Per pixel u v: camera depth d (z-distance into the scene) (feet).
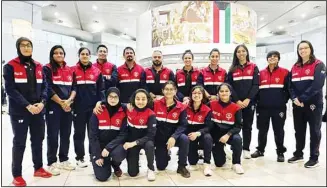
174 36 24.63
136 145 8.96
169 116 9.73
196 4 23.94
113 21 36.01
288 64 39.55
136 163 9.11
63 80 9.55
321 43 33.99
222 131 10.38
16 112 8.01
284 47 44.21
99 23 37.11
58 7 30.45
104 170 8.63
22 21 27.02
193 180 8.84
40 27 30.40
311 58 10.41
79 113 10.07
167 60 24.93
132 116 9.23
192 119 10.28
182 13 24.34
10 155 11.54
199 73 11.97
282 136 11.30
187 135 9.82
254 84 11.20
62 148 9.82
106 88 11.25
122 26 38.70
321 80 10.02
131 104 9.30
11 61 7.97
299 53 10.59
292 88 10.92
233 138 9.88
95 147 8.76
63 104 9.29
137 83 11.34
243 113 11.62
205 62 23.66
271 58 11.20
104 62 11.55
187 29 24.06
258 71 11.38
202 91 10.05
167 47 25.00
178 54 24.38
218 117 10.46
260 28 40.32
